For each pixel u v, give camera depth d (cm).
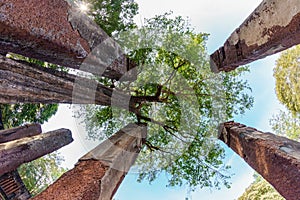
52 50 286
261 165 323
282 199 799
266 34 310
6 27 220
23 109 902
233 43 424
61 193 280
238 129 442
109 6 629
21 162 435
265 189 955
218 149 662
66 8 299
